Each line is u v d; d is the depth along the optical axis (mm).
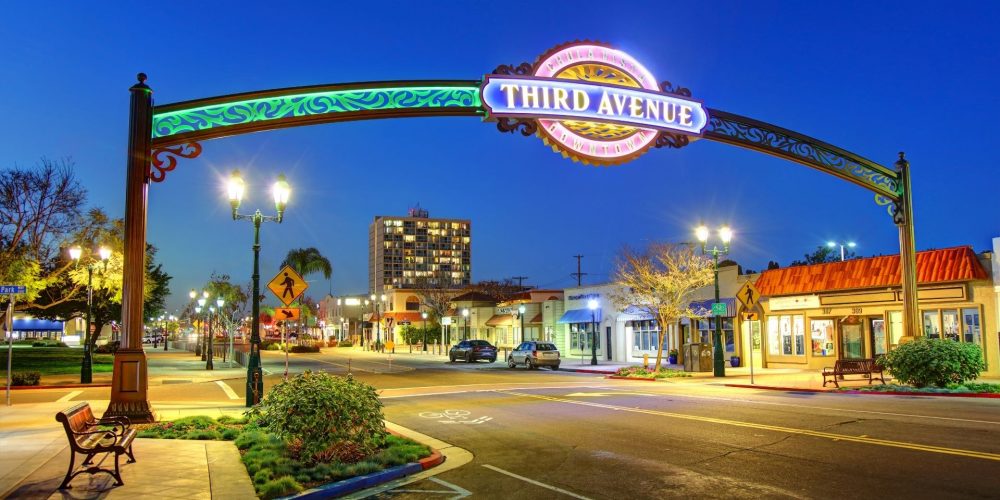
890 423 13461
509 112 17359
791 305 31875
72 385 25906
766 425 13617
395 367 41156
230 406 19266
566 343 51438
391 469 9883
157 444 11625
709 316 35375
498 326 62094
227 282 59312
